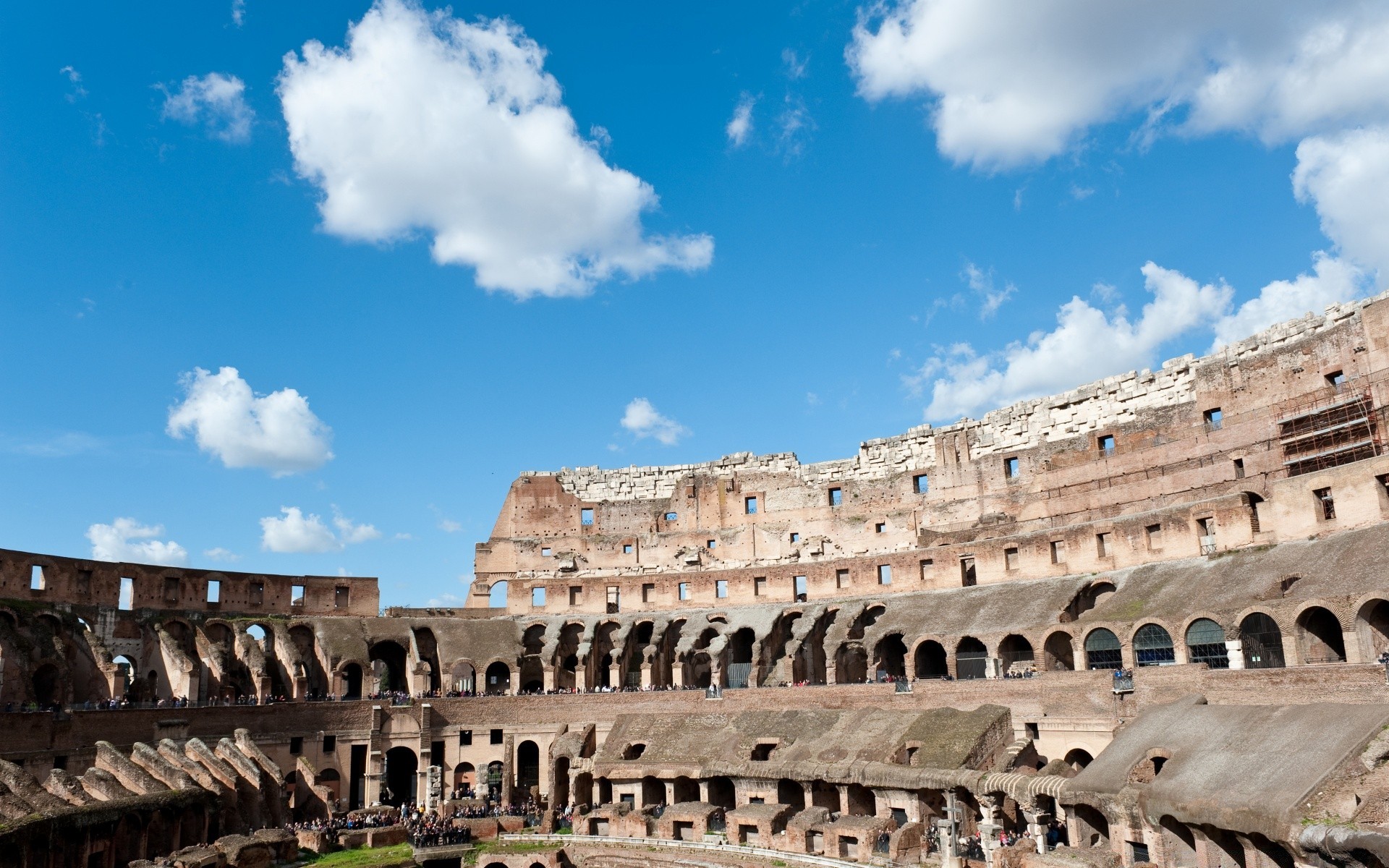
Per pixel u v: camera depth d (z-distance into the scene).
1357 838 35.91
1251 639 60.66
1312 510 65.75
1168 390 84.00
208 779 68.69
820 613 93.12
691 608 102.06
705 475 114.81
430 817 76.25
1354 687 49.47
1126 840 48.97
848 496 106.31
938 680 74.12
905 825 58.44
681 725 81.50
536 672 102.06
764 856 62.06
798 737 73.25
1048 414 93.81
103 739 71.19
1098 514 86.31
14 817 50.81
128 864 57.19
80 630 82.38
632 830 71.38
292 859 67.44
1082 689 64.25
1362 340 69.75
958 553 89.38
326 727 86.31
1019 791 55.44
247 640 89.38
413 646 97.44
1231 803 42.72
